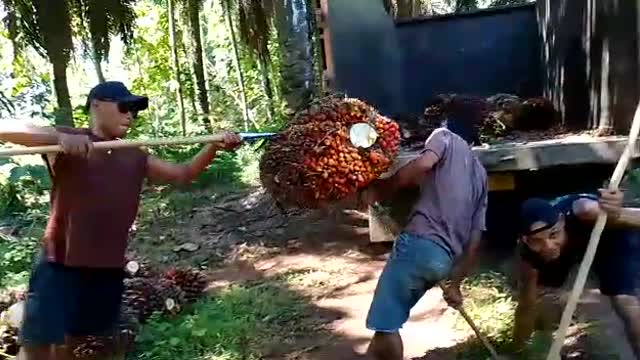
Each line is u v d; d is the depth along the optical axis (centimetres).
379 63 736
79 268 365
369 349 392
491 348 404
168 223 845
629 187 534
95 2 1022
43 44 1000
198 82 1433
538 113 658
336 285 586
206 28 1753
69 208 359
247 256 695
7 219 872
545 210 350
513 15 782
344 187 343
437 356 437
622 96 556
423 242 376
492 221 574
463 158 386
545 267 382
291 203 352
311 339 486
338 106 355
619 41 556
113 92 359
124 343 463
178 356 463
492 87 784
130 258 680
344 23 724
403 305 378
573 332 448
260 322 518
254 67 1622
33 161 1059
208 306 546
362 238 699
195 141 360
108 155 363
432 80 771
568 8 665
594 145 522
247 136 371
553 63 710
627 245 359
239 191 953
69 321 369
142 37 1609
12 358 451
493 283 523
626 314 363
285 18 875
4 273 643
